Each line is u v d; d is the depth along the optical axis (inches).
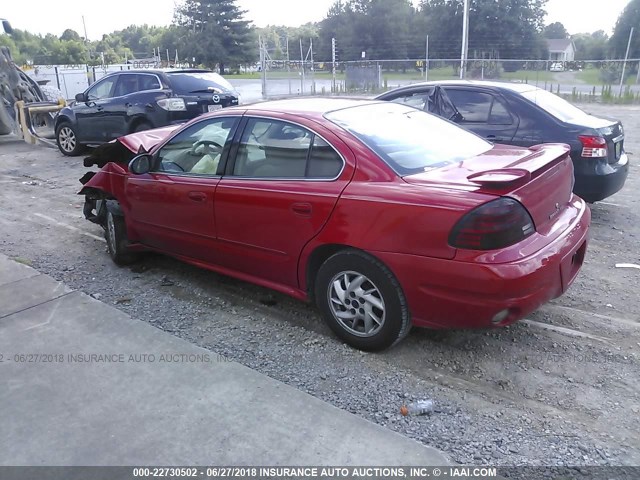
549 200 138.7
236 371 137.6
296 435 114.4
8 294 182.1
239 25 2437.3
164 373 136.7
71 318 165.2
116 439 113.8
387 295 138.7
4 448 111.7
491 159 151.5
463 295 126.8
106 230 219.3
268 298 185.2
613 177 243.6
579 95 836.0
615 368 140.3
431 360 145.9
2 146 517.3
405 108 182.4
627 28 1513.3
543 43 1728.6
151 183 189.5
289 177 155.3
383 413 124.4
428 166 146.5
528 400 128.7
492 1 1747.0
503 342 153.9
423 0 2075.5
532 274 124.0
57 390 130.1
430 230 127.6
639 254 218.5
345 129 150.9
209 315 173.5
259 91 1125.1
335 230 142.7
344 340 153.2
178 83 414.6
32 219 282.5
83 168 415.5
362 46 2116.1
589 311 171.2
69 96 1196.5
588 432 117.3
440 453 109.2
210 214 172.4
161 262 219.8
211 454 109.3
